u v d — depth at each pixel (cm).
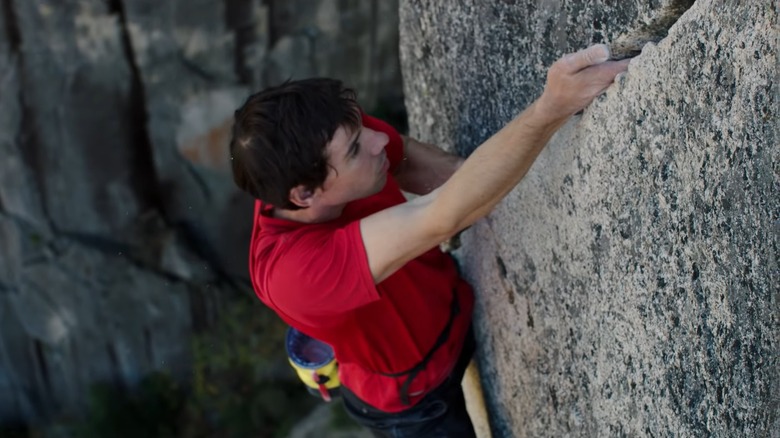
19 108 720
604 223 135
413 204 146
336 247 148
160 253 800
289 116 142
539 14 144
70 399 900
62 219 789
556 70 126
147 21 672
